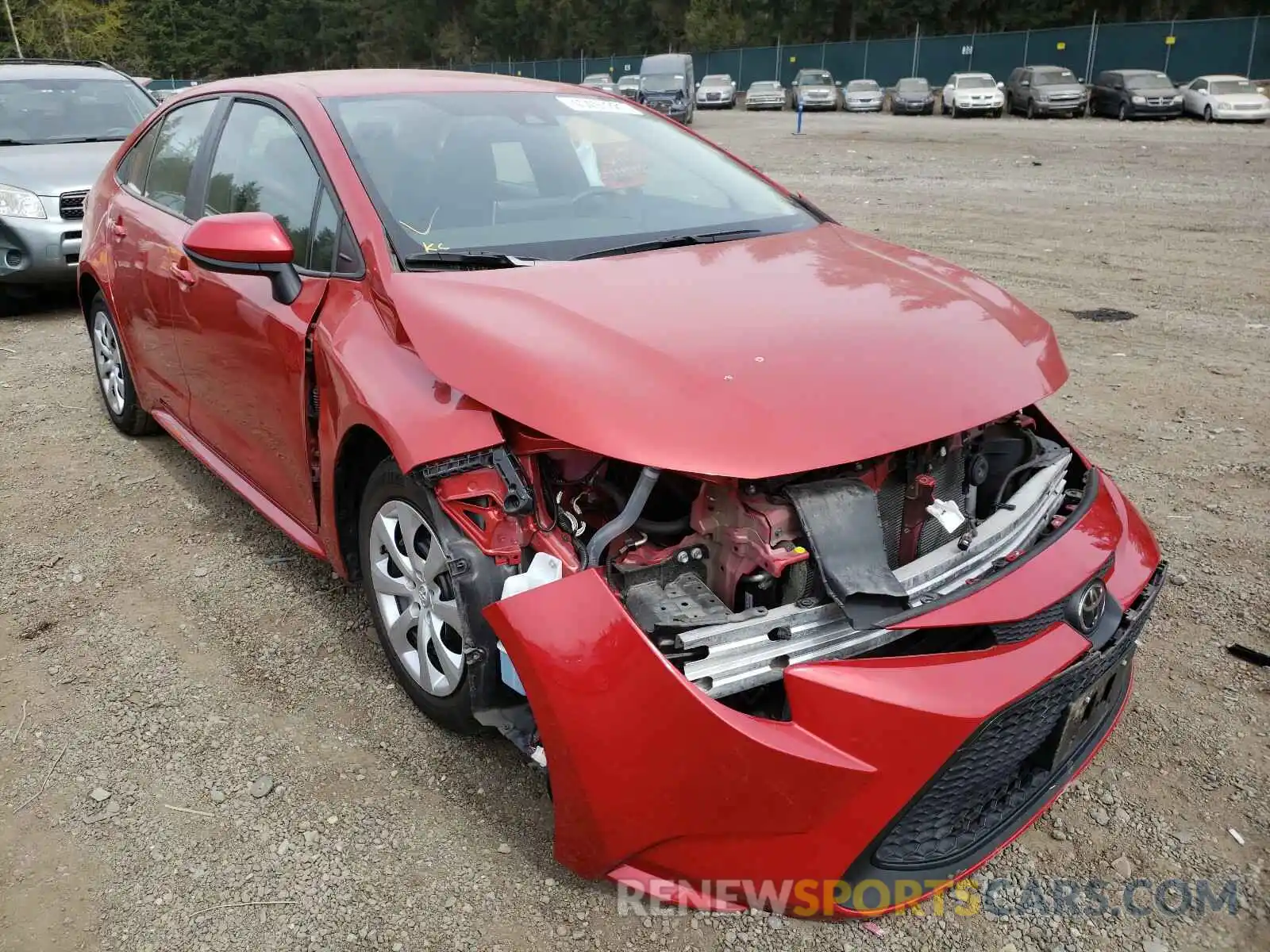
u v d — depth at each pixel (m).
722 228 3.32
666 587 2.21
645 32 69.00
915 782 1.98
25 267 7.19
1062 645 2.15
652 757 1.97
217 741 2.77
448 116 3.41
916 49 45.47
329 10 74.44
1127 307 7.61
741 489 2.16
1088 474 2.79
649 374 2.17
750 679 2.01
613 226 3.22
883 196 13.70
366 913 2.22
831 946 2.15
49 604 3.48
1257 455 4.77
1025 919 2.24
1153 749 2.79
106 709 2.91
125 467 4.66
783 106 41.50
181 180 4.02
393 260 2.79
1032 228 10.96
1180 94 29.06
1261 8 48.59
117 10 49.53
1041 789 2.34
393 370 2.57
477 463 2.30
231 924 2.20
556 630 2.05
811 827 1.98
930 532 2.43
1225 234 10.52
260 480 3.53
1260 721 2.89
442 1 75.88
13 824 2.48
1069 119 30.47
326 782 2.62
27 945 2.14
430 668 2.69
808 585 2.19
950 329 2.51
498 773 2.66
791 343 2.32
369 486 2.77
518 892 2.28
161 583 3.62
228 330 3.38
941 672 2.02
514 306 2.48
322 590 3.57
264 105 3.56
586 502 2.39
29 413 5.39
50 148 7.75
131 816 2.50
